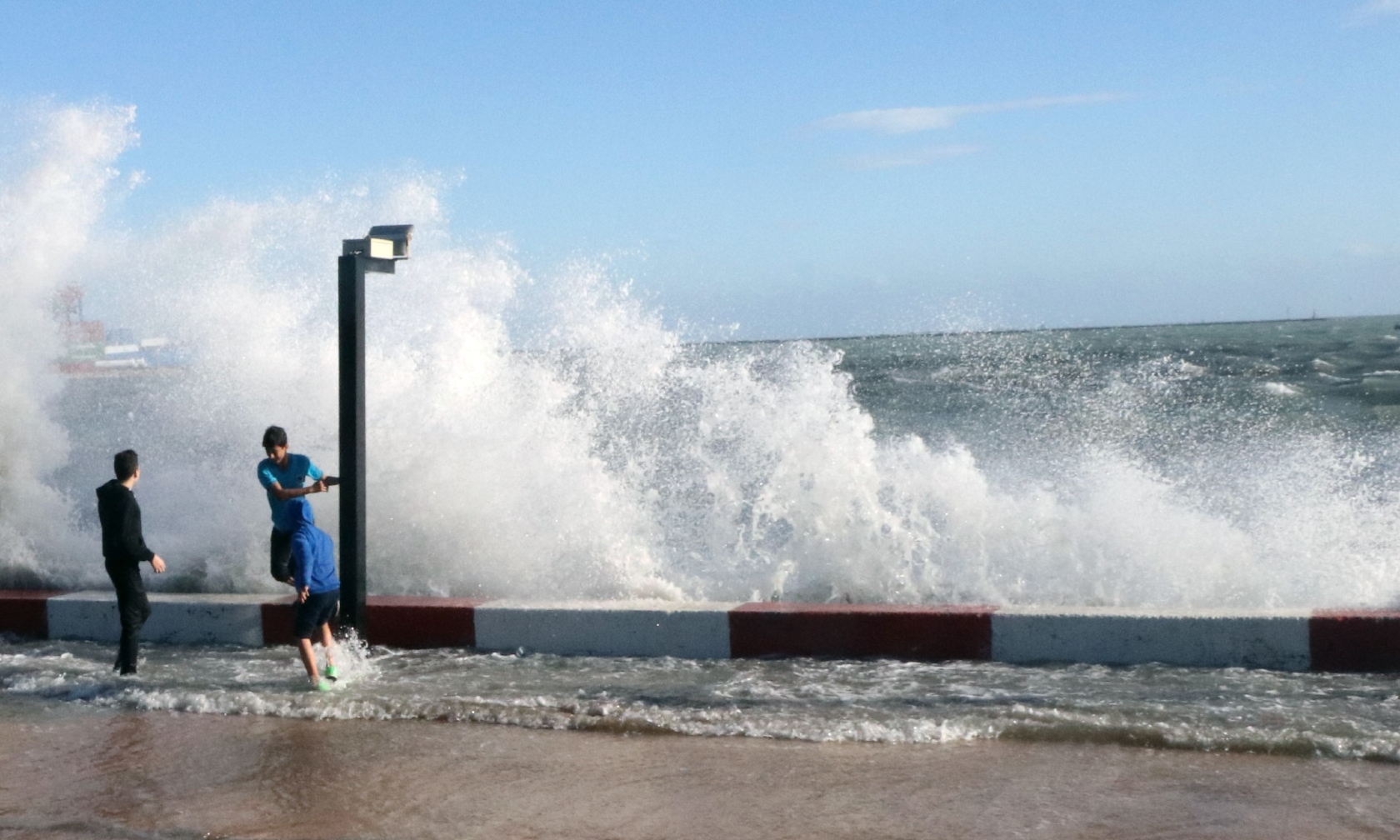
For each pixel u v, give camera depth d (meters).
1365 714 5.25
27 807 4.62
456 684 6.24
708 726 5.36
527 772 4.89
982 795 4.46
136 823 4.41
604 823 4.30
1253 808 4.24
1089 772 4.68
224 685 6.34
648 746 5.19
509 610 7.04
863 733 5.19
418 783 4.78
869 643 6.60
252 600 7.56
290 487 6.65
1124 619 6.27
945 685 5.97
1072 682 5.96
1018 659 6.41
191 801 4.64
